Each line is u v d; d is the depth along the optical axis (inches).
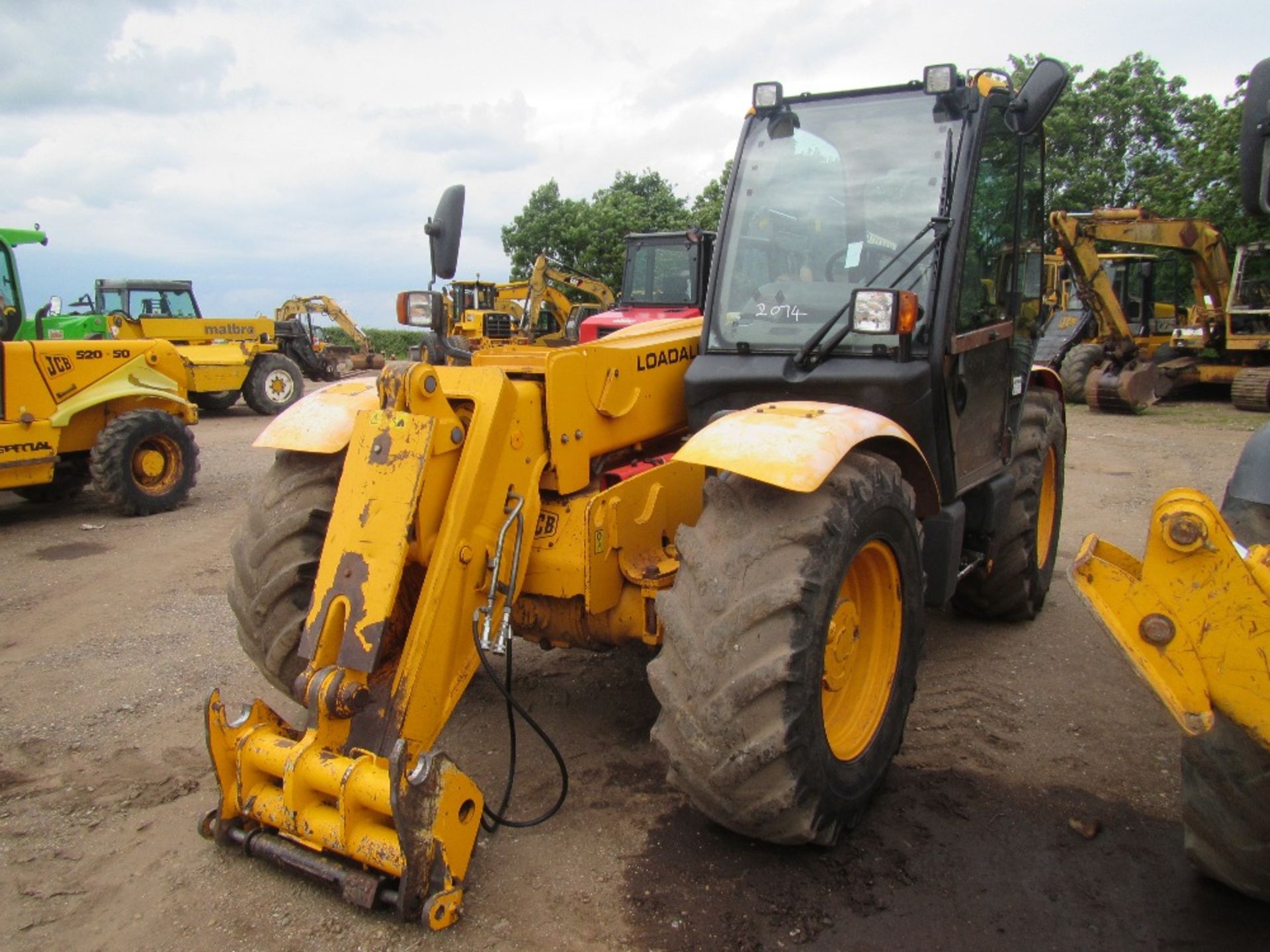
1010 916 103.7
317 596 109.3
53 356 302.5
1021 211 159.6
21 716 157.8
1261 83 89.4
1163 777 134.4
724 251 146.6
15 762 141.6
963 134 135.8
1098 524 287.7
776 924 102.0
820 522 104.8
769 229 144.2
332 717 104.2
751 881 109.3
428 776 96.9
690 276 431.8
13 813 126.9
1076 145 1159.0
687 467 142.5
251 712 110.7
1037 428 193.6
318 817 102.4
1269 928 101.7
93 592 230.2
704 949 98.1
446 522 110.7
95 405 313.9
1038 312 180.1
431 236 141.6
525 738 146.0
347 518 110.3
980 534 165.8
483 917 102.7
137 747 146.3
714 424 114.0
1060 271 669.3
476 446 113.5
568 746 143.2
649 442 149.6
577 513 125.5
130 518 316.2
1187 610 77.2
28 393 296.0
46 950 99.3
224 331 632.4
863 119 141.3
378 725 105.7
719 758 101.3
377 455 110.7
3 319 369.1
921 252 134.3
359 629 104.8
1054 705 158.6
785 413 115.0
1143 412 576.1
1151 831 120.6
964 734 147.7
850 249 138.9
